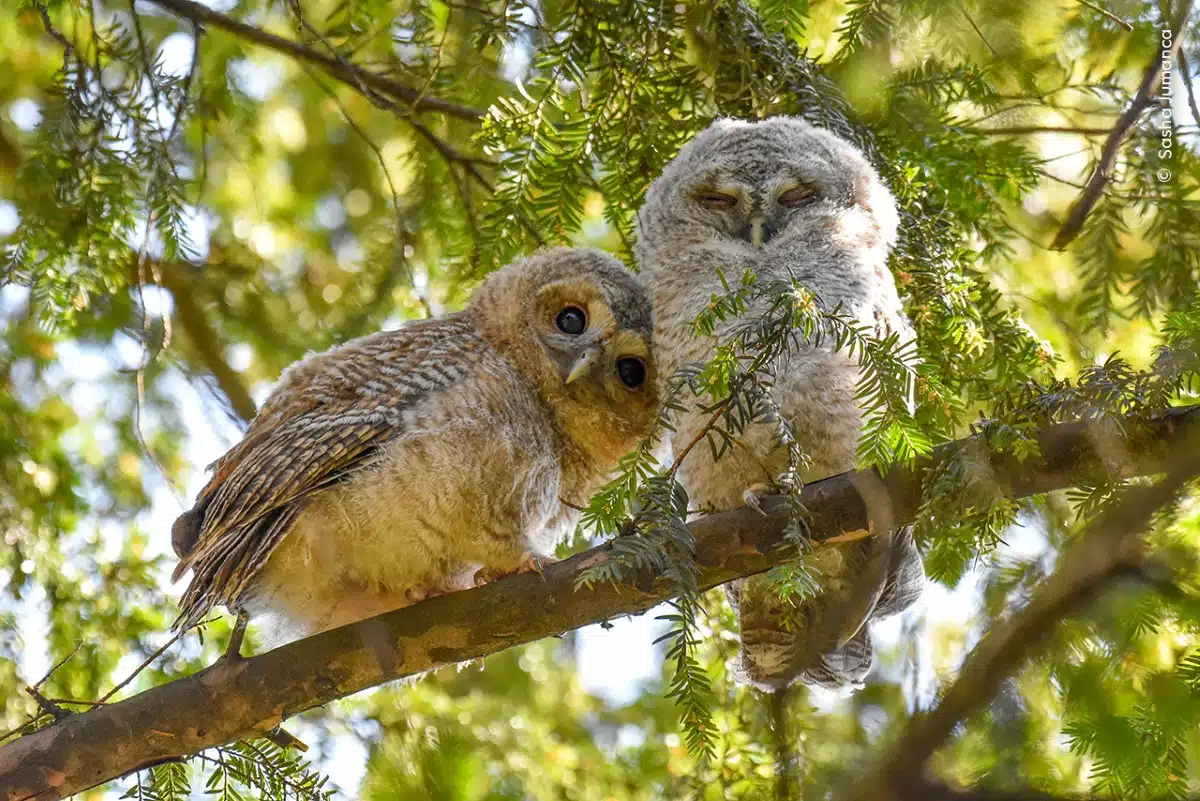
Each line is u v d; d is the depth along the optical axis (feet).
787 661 31.48
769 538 26.20
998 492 24.06
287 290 53.98
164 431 46.78
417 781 31.60
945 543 25.00
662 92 34.17
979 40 33.06
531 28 33.60
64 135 35.29
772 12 34.50
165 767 28.04
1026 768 18.54
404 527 28.58
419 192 41.01
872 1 32.81
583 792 39.37
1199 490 19.88
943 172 33.12
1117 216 34.12
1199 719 17.93
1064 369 37.78
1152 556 17.97
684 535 24.70
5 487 40.73
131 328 45.60
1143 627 18.49
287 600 29.60
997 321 32.73
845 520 26.14
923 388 25.84
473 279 36.22
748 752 32.09
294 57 39.14
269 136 56.95
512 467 29.66
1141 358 38.78
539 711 44.27
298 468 28.17
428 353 30.81
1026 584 23.00
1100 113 34.81
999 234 36.35
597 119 33.55
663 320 33.01
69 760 25.96
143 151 35.83
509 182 33.99
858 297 31.50
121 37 37.58
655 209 34.96
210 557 27.45
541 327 32.81
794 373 29.50
